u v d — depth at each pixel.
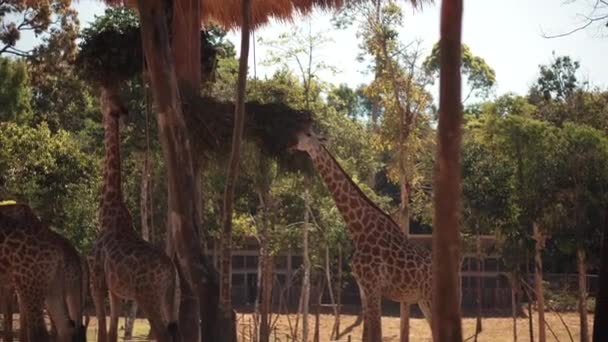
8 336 14.21
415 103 18.95
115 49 13.08
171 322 11.53
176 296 12.09
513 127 19.38
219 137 13.01
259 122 12.89
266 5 15.18
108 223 12.35
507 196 19.81
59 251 12.13
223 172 14.40
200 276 11.43
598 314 8.72
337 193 12.76
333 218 24.84
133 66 13.20
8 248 11.88
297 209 24.58
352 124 25.12
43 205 21.89
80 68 13.44
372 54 18.95
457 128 6.69
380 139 19.23
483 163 20.17
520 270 20.94
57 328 12.21
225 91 18.45
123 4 14.97
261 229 22.52
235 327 11.43
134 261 11.62
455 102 6.71
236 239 25.69
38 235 12.06
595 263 19.67
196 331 11.42
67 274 12.24
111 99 13.07
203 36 15.22
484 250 25.59
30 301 11.90
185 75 13.27
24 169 21.64
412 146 18.84
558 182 19.02
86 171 22.53
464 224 20.34
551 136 19.20
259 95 20.33
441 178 6.64
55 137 22.95
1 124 22.58
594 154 18.84
